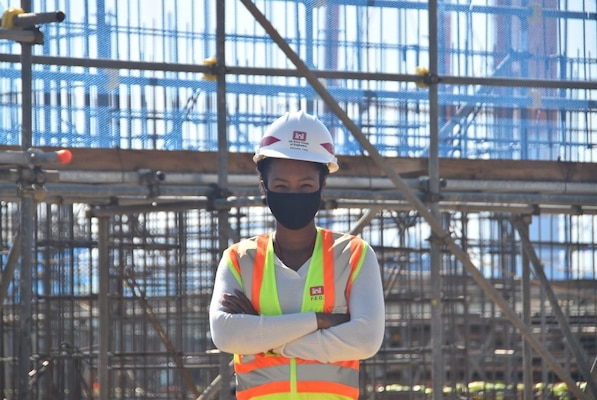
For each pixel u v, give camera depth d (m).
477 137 14.68
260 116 14.02
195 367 17.92
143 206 14.02
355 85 14.33
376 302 6.41
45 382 19.28
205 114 13.85
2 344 17.92
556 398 21.25
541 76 14.75
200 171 13.95
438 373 13.62
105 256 15.35
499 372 26.61
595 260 20.27
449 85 14.61
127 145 13.48
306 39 14.03
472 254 22.31
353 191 13.74
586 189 15.09
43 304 20.66
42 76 13.10
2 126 13.05
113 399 18.83
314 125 6.71
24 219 11.12
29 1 12.14
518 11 14.70
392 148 14.41
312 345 6.26
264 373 6.41
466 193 14.69
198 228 20.08
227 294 6.45
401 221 19.17
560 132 14.95
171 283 22.09
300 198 6.54
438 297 13.68
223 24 13.38
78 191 13.16
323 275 6.48
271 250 6.56
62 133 13.17
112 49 13.40
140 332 23.98
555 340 24.94
